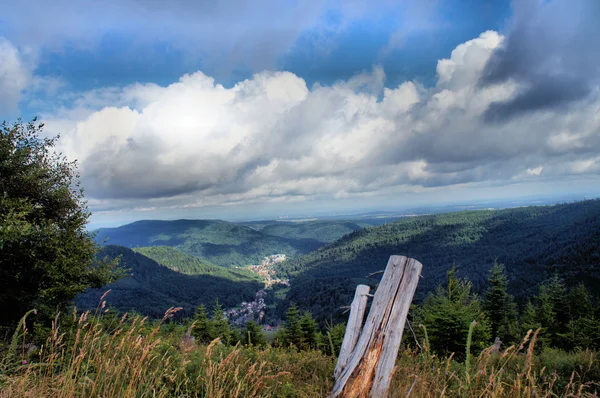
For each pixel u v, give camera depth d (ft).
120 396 10.74
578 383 16.42
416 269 14.76
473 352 40.70
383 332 13.66
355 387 12.98
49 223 35.65
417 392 13.50
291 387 16.15
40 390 10.37
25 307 30.66
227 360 12.93
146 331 13.65
